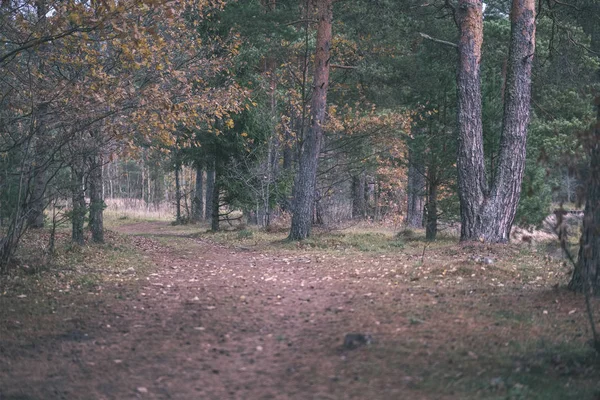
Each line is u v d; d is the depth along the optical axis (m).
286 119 25.77
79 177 14.20
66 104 11.55
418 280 10.14
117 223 35.31
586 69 24.84
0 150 11.54
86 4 10.78
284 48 23.61
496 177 15.48
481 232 15.34
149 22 12.17
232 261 14.64
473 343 6.20
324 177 29.34
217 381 5.59
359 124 24.98
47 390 5.53
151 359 6.35
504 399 4.71
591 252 7.90
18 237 11.62
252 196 25.86
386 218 34.06
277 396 5.09
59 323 7.87
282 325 7.45
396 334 6.62
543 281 9.72
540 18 24.05
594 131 6.09
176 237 24.16
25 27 10.79
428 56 23.64
